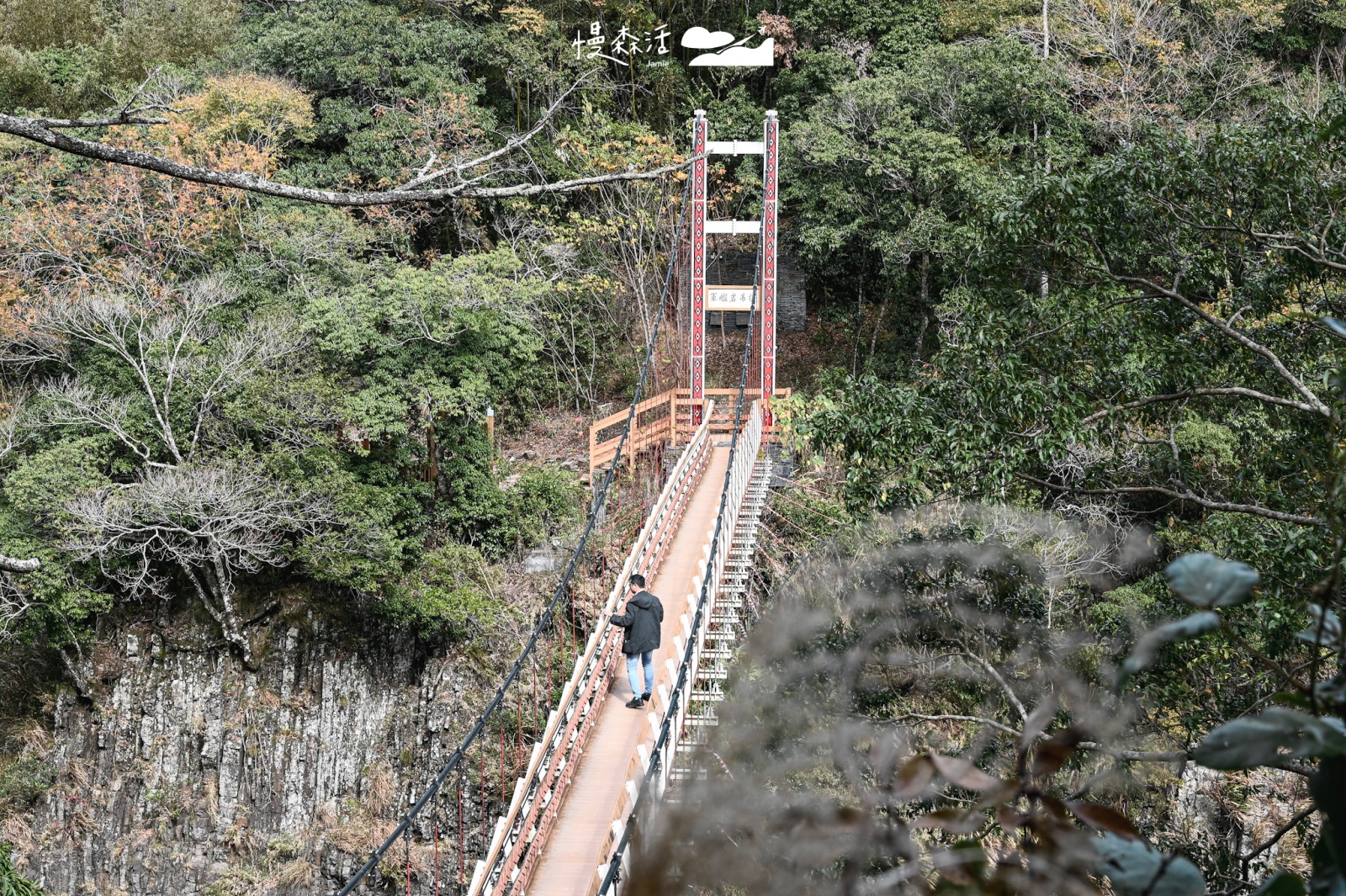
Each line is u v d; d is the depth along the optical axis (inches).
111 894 992.9
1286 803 525.0
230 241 1205.1
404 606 1002.7
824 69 1402.6
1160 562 665.6
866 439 479.2
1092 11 1222.9
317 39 1320.1
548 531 1112.8
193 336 1078.4
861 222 1244.5
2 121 192.4
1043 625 466.9
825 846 62.1
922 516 567.5
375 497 1035.3
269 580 1069.1
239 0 1621.6
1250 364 488.1
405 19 1412.4
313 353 1095.0
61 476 972.6
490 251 1316.4
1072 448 642.2
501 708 966.4
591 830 450.0
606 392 1380.4
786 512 1019.3
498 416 1301.7
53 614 1003.3
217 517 965.8
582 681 531.5
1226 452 692.1
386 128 1290.6
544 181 1357.0
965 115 1205.1
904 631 458.9
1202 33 1213.1
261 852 998.4
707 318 1464.1
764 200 1135.6
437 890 785.6
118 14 1558.8
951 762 61.9
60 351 1118.4
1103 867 57.9
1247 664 436.5
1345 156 452.8
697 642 573.3
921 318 1325.0
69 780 1030.4
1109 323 495.2
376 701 1025.5
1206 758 56.4
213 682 1045.8
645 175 235.8
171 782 1027.9
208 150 1181.7
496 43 1369.3
